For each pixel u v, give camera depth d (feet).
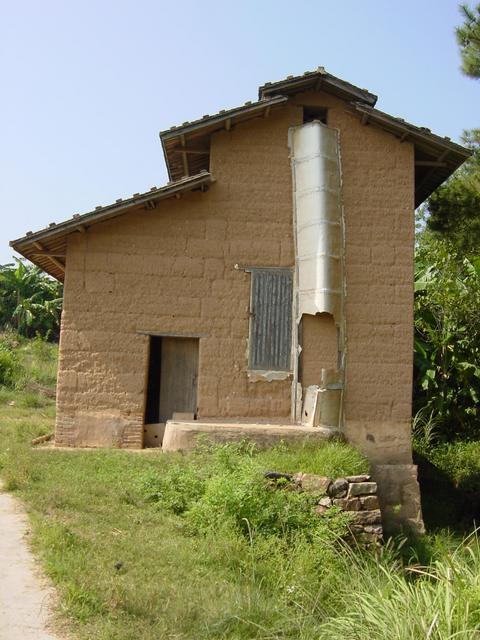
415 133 46.42
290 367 45.85
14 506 30.42
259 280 46.37
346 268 46.19
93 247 45.57
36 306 114.93
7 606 20.85
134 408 44.86
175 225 46.19
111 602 21.83
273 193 47.03
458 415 64.59
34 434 50.93
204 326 45.83
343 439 42.70
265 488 33.53
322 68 46.55
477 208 58.90
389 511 42.63
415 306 66.39
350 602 25.50
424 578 28.50
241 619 22.62
